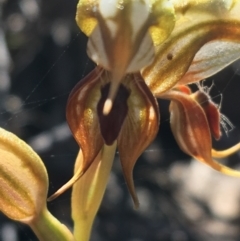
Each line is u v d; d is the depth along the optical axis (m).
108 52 0.09
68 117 0.09
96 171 0.10
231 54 0.10
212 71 0.10
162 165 0.30
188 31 0.09
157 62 0.09
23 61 0.28
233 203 0.33
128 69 0.09
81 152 0.10
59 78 0.28
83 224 0.10
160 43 0.09
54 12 0.29
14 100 0.27
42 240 0.10
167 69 0.09
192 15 0.09
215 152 0.11
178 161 0.32
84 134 0.09
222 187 0.35
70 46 0.28
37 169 0.10
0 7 0.28
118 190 0.27
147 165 0.30
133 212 0.27
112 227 0.26
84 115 0.09
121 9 0.09
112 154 0.10
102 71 0.09
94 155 0.09
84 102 0.09
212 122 0.10
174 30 0.09
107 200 0.27
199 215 0.30
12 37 0.29
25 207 0.10
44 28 0.29
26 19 0.29
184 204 0.30
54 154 0.25
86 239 0.10
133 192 0.09
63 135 0.25
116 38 0.09
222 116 0.11
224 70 0.30
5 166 0.10
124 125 0.09
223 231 0.29
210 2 0.09
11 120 0.25
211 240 0.27
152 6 0.09
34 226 0.10
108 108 0.08
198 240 0.27
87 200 0.10
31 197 0.10
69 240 0.10
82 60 0.28
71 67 0.28
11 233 0.22
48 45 0.29
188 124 0.10
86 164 0.09
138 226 0.26
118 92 0.09
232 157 0.31
